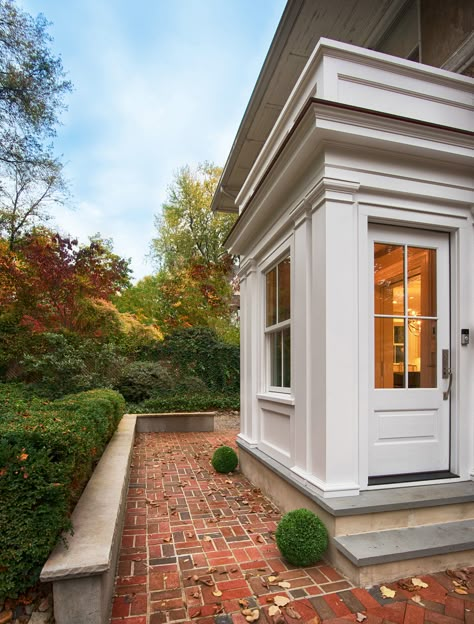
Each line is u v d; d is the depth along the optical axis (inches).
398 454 117.9
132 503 149.2
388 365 120.3
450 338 125.9
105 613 76.0
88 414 125.0
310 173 124.1
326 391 107.7
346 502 101.2
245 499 152.9
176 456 232.8
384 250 123.0
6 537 74.3
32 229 466.0
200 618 78.6
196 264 541.6
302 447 122.3
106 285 394.6
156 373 391.9
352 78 122.0
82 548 77.5
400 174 119.0
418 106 128.5
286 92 219.5
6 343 337.7
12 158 398.3
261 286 184.1
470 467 120.0
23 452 78.0
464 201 125.0
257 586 89.9
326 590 87.3
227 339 530.6
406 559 90.1
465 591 85.7
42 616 74.1
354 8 177.8
